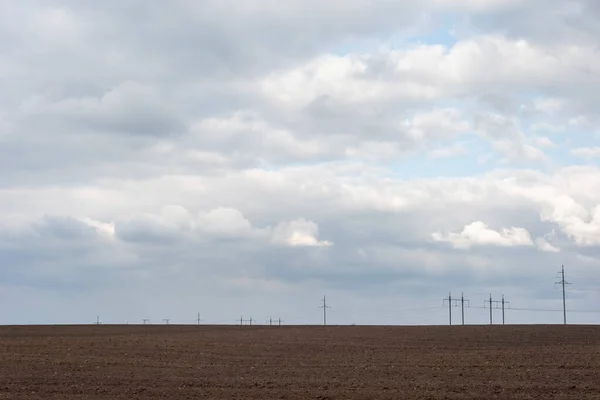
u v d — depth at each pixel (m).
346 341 49.91
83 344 46.28
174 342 48.38
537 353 40.69
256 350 43.72
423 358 39.12
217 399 26.48
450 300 109.94
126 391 28.30
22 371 33.88
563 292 100.19
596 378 30.77
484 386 28.80
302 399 26.38
